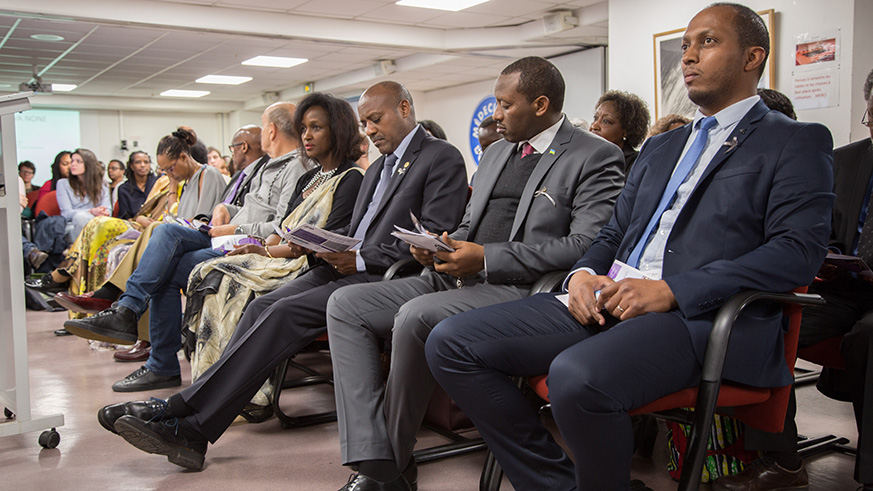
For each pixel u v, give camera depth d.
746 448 1.81
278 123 3.54
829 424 2.43
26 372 2.31
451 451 2.16
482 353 1.51
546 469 1.51
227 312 2.67
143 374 3.14
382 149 2.49
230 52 10.02
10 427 2.27
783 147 1.47
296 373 3.38
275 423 2.59
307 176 3.07
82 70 11.49
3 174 2.30
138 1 7.85
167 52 9.96
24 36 8.70
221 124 17.08
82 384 3.25
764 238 1.49
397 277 2.26
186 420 2.06
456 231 2.21
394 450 1.79
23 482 2.04
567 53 9.73
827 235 1.43
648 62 6.19
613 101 3.26
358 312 1.89
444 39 9.57
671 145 1.72
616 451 1.30
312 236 2.14
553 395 1.33
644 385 1.32
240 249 2.91
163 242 3.01
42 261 6.14
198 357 2.67
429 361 1.59
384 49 9.74
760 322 1.44
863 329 1.65
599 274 1.70
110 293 3.28
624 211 1.79
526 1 7.75
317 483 1.99
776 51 5.15
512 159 2.13
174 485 1.99
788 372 1.50
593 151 1.93
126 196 6.01
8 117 2.29
